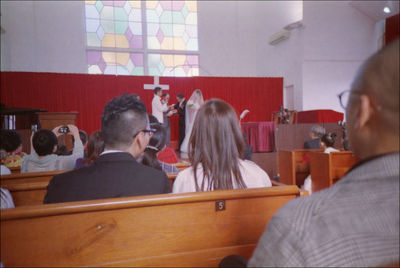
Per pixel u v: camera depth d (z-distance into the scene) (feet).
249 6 42.70
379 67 1.57
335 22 32.99
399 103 1.47
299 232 1.48
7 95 31.04
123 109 4.31
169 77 34.88
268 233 1.60
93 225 3.50
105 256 3.54
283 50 36.73
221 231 4.00
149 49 39.78
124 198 3.58
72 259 3.44
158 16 40.47
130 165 4.16
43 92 31.73
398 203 1.47
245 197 4.06
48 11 36.47
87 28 38.17
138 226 3.65
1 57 34.47
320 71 33.22
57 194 3.90
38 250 3.35
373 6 31.22
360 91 1.63
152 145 6.22
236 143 4.62
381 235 1.44
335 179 12.33
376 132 1.59
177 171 7.37
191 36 41.42
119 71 39.01
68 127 8.97
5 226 3.25
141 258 3.66
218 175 4.37
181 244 3.82
